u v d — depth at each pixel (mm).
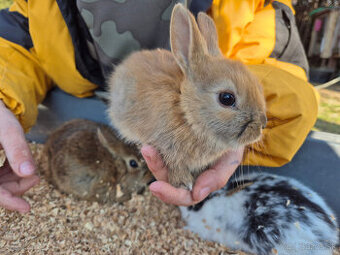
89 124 342
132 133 240
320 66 643
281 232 256
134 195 310
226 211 281
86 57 326
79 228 265
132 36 281
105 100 341
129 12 265
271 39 317
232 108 190
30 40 327
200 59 196
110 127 345
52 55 314
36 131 396
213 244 271
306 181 302
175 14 190
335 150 283
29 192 301
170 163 219
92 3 263
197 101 197
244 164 286
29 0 297
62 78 336
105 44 286
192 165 223
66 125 349
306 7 659
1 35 321
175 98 207
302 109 248
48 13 294
